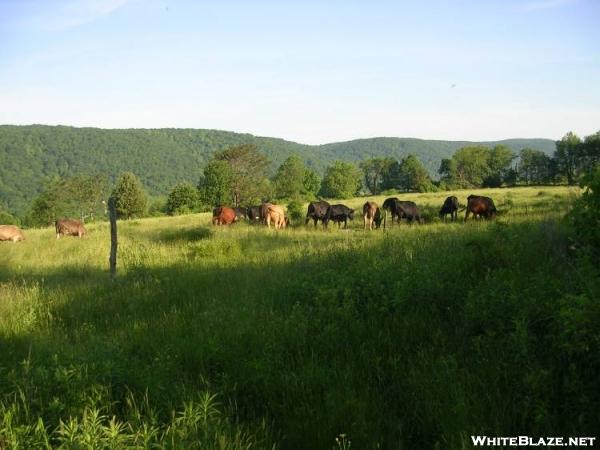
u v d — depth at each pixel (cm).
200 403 411
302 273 859
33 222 7919
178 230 2097
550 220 956
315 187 9988
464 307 554
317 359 497
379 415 393
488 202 2203
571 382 378
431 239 1092
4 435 357
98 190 8238
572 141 9012
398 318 582
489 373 423
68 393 422
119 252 1527
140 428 360
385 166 12581
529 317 484
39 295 907
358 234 1875
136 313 759
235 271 1013
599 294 414
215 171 7762
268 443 372
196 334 593
